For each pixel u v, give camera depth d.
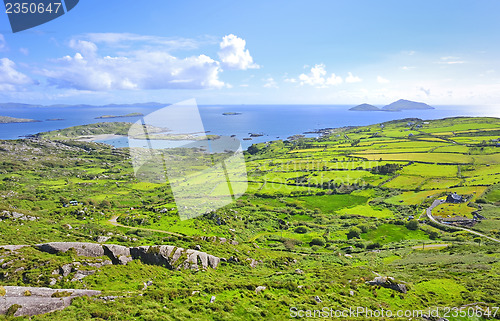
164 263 39.50
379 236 81.75
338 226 90.50
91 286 29.72
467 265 50.38
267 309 28.95
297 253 68.56
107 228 67.06
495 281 40.66
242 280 39.19
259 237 78.88
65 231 61.75
